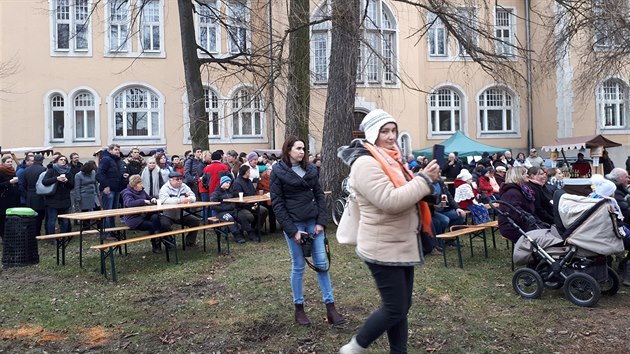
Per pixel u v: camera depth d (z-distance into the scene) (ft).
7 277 27.48
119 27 79.41
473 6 42.63
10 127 74.49
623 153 89.56
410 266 12.54
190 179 45.24
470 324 18.88
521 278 22.71
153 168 41.39
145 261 30.63
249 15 51.26
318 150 78.28
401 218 12.30
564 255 22.20
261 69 46.55
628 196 26.40
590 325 18.97
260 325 18.75
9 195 37.76
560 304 21.43
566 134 87.45
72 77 77.05
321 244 18.58
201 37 80.48
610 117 89.81
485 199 40.78
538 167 27.22
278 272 26.43
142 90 79.87
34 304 22.29
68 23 77.30
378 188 11.85
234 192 36.76
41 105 75.82
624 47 47.65
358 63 43.91
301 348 16.65
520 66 56.70
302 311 18.70
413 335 17.69
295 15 43.32
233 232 35.86
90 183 39.96
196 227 31.53
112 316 20.49
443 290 23.29
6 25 74.43
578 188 43.88
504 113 93.71
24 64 75.10
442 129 92.27
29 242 30.50
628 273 24.41
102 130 78.13
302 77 44.42
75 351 16.97
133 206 32.30
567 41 49.85
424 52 90.07
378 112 13.00
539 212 26.53
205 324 19.19
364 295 22.21
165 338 17.85
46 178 36.60
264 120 81.97
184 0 48.73
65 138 76.89
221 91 72.18
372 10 79.87
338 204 41.68
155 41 80.38
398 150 12.99
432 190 11.90
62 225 38.50
